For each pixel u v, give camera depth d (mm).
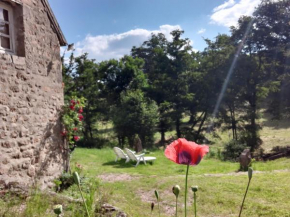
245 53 22875
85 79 26422
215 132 25719
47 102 6414
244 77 21875
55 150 6648
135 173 9367
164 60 28188
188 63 27781
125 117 22500
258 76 22125
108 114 27250
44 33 6355
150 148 21125
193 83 26719
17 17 5652
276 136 25156
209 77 23547
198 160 1495
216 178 8016
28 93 5719
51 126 6539
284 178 7535
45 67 6371
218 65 23609
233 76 22516
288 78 20766
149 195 6574
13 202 4016
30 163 5680
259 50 22734
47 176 6227
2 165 4934
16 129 5328
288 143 21906
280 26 21594
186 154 1494
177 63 27625
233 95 22578
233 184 7113
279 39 22078
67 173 6906
